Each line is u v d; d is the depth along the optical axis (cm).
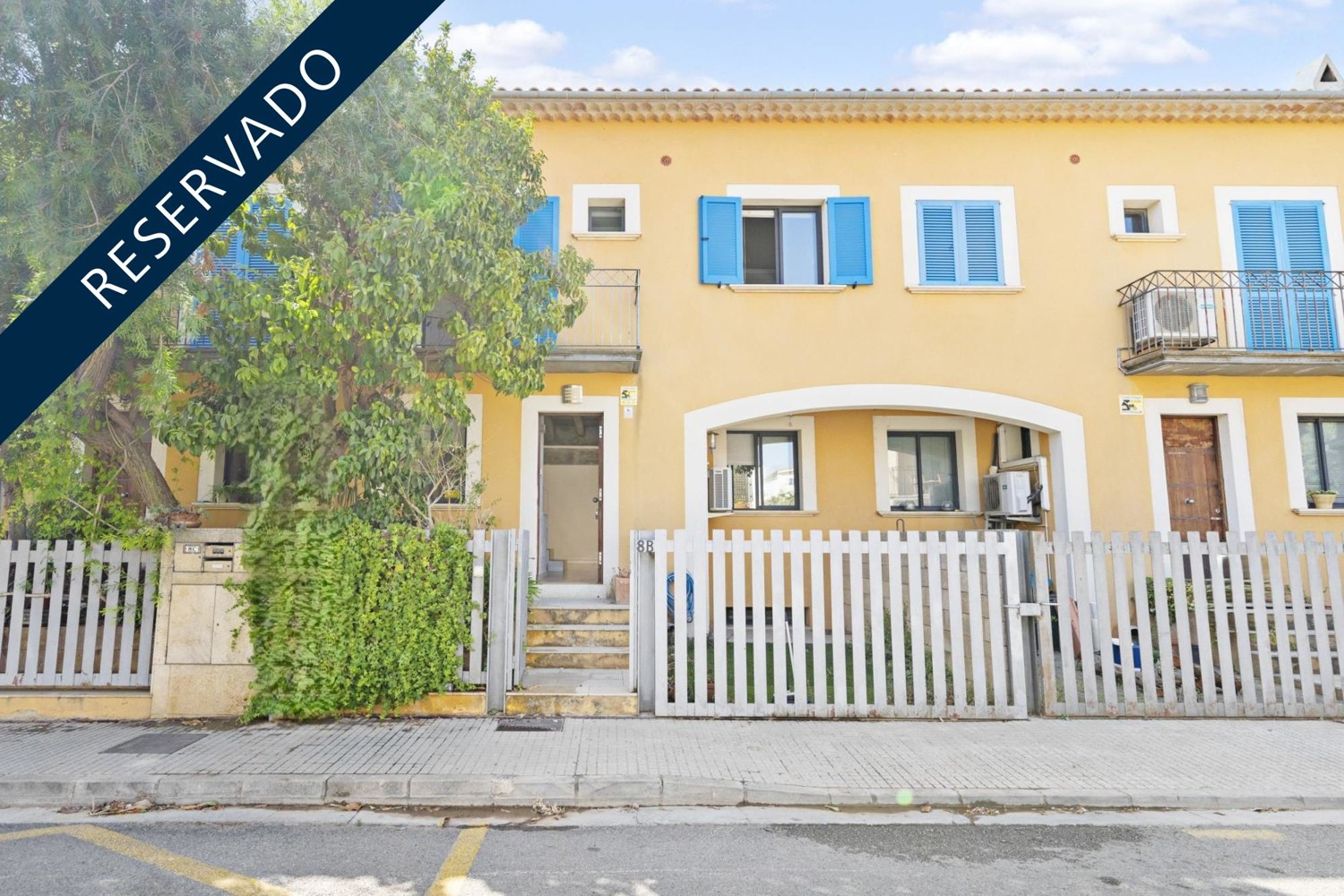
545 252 851
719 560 669
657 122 1066
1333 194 1073
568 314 831
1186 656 675
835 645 664
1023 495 1047
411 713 654
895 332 1040
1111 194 1068
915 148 1074
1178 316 981
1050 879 394
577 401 1011
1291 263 1060
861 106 1046
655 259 1046
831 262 1042
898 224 1060
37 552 670
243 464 1038
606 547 995
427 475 787
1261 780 520
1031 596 689
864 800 494
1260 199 1069
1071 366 1041
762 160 1066
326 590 633
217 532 654
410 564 654
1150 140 1077
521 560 728
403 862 409
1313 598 680
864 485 1138
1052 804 495
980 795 495
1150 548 686
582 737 596
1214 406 1041
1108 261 1059
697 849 427
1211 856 424
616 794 498
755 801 497
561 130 1060
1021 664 668
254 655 633
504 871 398
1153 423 1037
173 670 643
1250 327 1041
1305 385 1048
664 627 671
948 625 806
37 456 655
